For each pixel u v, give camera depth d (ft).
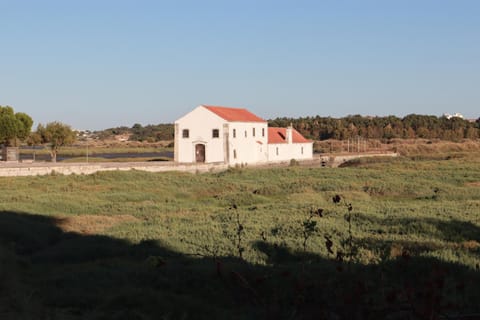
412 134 616.80
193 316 45.65
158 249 73.77
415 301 27.94
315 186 156.04
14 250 77.61
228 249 71.77
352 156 342.64
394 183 155.84
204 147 260.62
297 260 65.41
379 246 70.13
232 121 256.93
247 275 53.36
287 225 85.20
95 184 164.35
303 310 34.65
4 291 48.16
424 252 65.31
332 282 41.57
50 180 168.55
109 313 45.37
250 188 158.92
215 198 137.69
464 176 179.32
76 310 47.29
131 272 59.88
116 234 86.69
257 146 278.05
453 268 56.54
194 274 56.85
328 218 93.04
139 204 124.57
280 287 48.14
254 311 46.11
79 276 59.00
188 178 182.91
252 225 88.33
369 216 92.22
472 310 43.24
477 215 93.97
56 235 91.40
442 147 433.07
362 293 30.83
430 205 109.60
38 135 315.37
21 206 115.34
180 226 92.38
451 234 78.89
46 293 51.72
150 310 45.96
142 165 223.92
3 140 315.37
